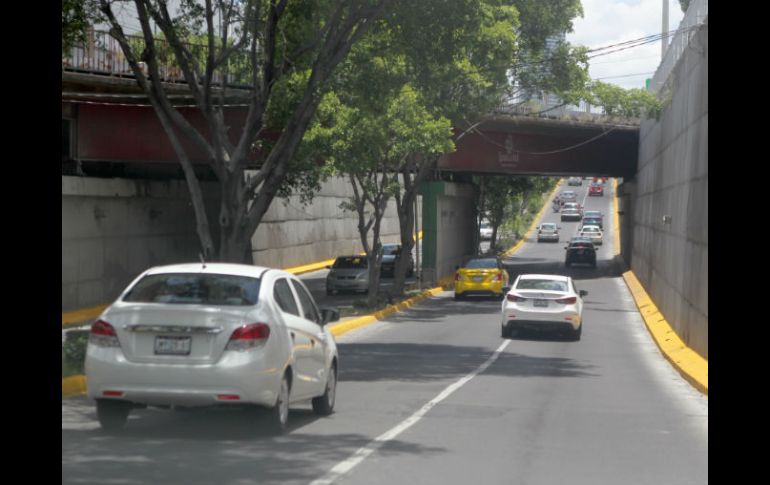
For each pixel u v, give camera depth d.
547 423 12.26
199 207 19.86
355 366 19.25
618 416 13.16
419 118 32.44
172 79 34.12
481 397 14.74
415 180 39.25
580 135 53.59
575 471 9.13
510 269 61.22
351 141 30.47
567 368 19.70
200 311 9.84
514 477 8.73
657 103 37.19
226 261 19.95
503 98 44.22
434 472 8.81
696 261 21.73
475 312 35.31
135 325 9.85
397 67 24.77
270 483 8.07
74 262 33.12
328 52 19.83
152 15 19.31
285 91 22.92
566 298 25.53
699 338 20.58
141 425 11.20
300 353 10.99
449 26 20.66
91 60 32.75
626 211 64.62
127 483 7.93
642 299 39.34
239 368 9.72
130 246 37.31
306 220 58.12
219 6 19.75
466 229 60.28
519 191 71.69
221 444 9.91
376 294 34.34
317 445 10.02
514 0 41.50
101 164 40.72
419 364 19.81
